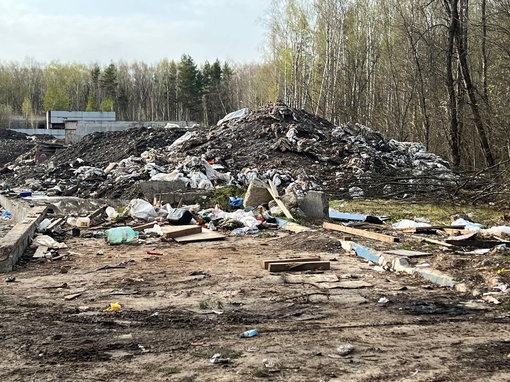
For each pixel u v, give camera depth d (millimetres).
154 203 17141
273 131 25453
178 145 26391
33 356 5336
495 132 22922
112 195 19859
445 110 29578
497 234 12195
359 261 10539
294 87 45688
